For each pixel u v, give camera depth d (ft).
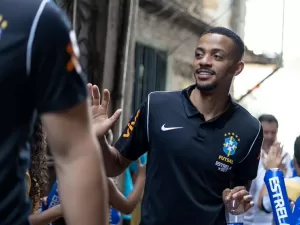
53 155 3.30
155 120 7.10
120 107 13.91
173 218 6.89
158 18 20.58
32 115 3.18
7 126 3.04
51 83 3.10
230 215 6.89
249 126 7.27
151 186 7.07
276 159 9.06
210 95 7.09
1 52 2.96
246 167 7.30
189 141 6.93
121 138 7.39
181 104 7.15
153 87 20.47
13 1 3.06
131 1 14.24
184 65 22.70
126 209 8.28
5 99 2.99
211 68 6.98
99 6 13.48
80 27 13.07
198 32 23.62
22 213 3.18
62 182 3.26
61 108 3.14
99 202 3.24
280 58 29.68
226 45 7.02
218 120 7.09
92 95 6.77
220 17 25.86
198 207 6.88
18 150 3.11
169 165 6.94
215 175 7.00
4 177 3.05
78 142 3.22
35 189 6.07
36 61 3.03
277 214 6.69
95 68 13.38
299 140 9.26
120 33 14.11
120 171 7.45
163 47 21.11
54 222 7.36
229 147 7.06
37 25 3.02
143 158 13.67
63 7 12.94
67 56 3.12
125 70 14.10
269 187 6.78
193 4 22.97
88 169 3.21
